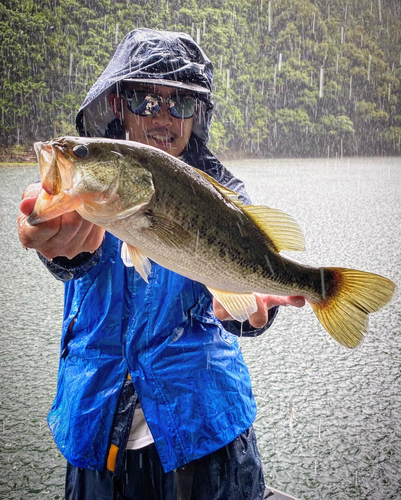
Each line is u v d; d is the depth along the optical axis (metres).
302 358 1.51
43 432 1.12
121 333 0.64
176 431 0.61
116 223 0.51
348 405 1.25
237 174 6.88
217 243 0.57
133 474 0.64
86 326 0.65
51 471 1.01
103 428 0.62
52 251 0.49
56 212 0.47
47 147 0.48
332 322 0.64
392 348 1.59
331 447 1.09
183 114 0.77
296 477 0.99
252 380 1.37
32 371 1.38
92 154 0.49
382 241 3.04
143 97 0.75
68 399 0.65
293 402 1.26
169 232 0.54
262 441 1.11
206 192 0.56
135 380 0.62
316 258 2.66
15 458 1.04
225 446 0.64
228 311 0.60
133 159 0.51
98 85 0.79
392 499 0.93
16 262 2.47
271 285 0.61
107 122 0.84
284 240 0.61
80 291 0.66
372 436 1.13
